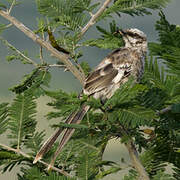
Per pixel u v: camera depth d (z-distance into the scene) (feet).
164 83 21.27
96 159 20.26
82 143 20.68
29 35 24.99
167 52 20.89
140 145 21.67
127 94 19.02
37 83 23.82
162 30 21.33
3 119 22.27
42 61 24.68
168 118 20.88
